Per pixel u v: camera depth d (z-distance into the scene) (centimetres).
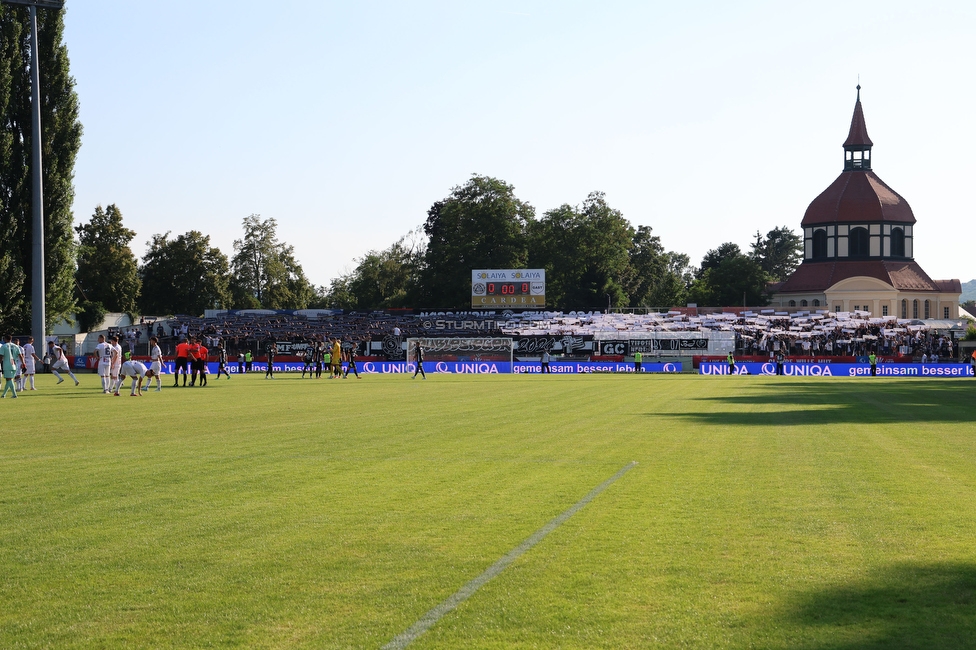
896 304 12656
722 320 10062
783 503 1164
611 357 8000
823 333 9294
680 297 14412
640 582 797
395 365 7344
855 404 3159
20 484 1316
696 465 1520
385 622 696
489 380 5503
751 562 862
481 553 900
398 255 14675
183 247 12438
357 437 1966
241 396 3588
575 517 1073
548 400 3353
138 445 1808
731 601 744
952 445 1830
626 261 12769
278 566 855
